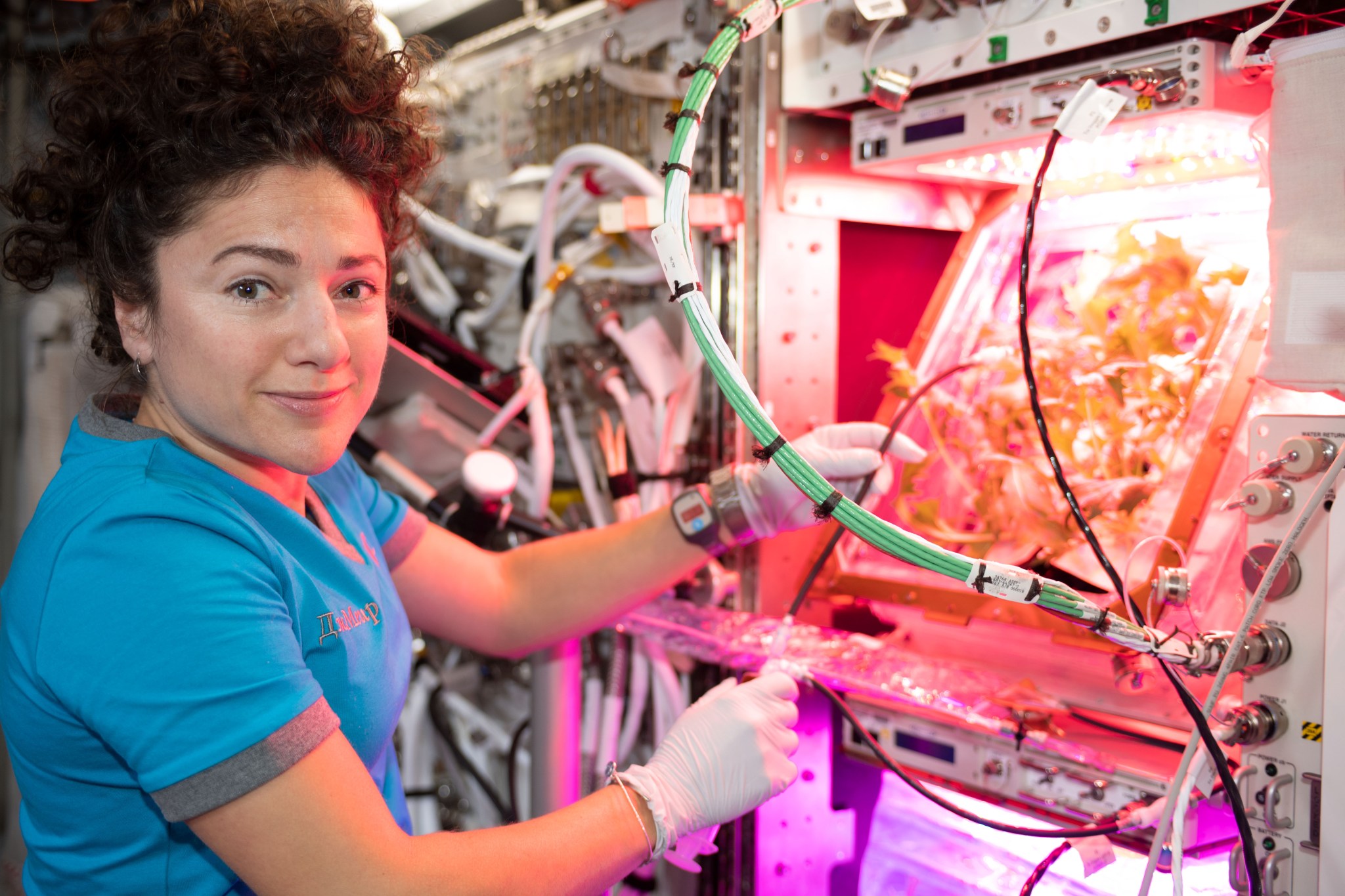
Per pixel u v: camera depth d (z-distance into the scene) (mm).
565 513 1762
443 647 2076
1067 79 1057
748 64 1378
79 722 794
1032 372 929
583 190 1638
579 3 1998
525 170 1825
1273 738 875
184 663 718
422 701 2031
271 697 735
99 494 797
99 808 842
